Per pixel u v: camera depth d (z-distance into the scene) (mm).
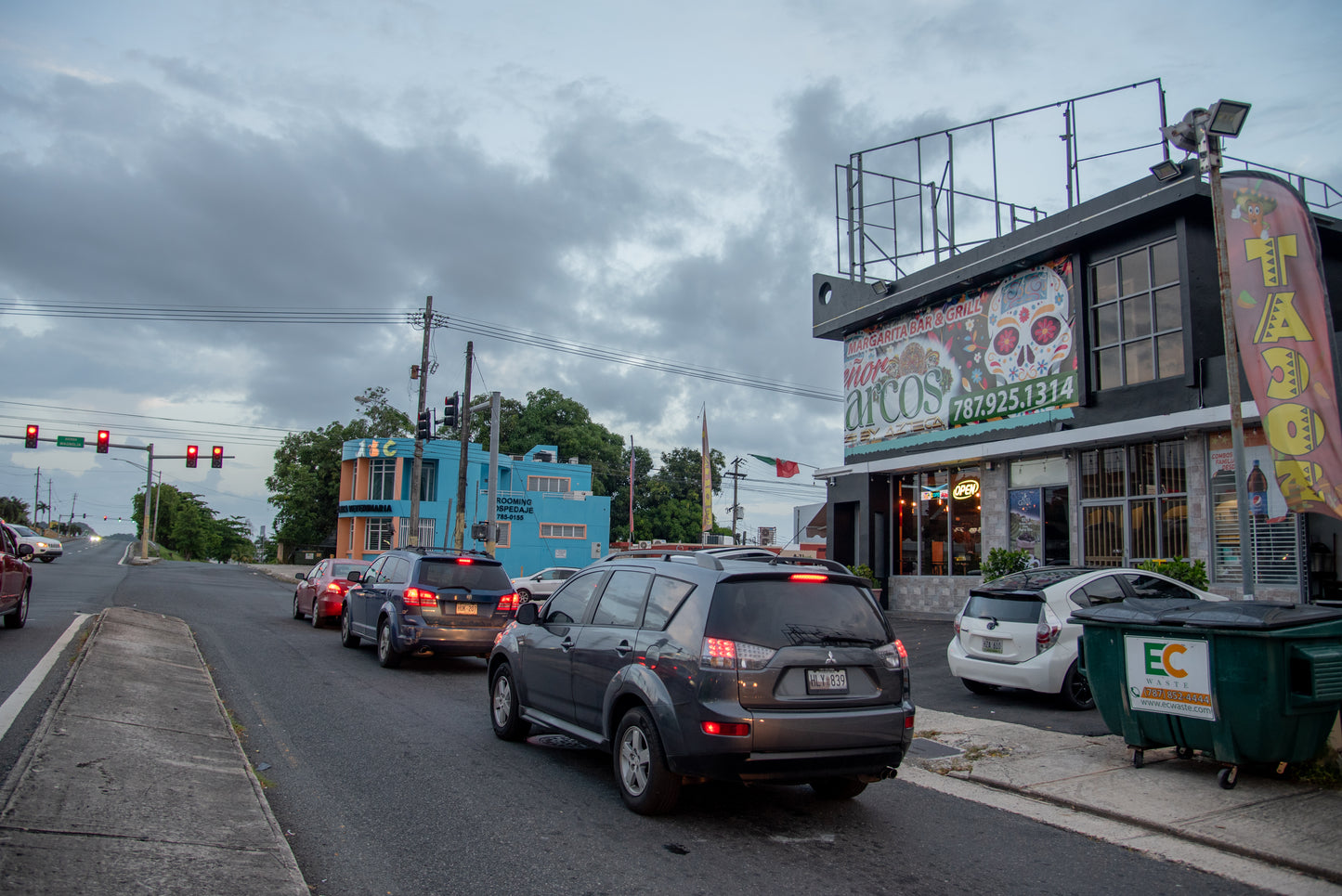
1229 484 14078
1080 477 16547
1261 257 9680
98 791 5141
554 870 4762
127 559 49969
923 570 20250
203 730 7223
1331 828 5523
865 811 6109
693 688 5438
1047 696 10570
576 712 6773
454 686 10930
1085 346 16328
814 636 5684
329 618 17750
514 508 47781
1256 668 6211
